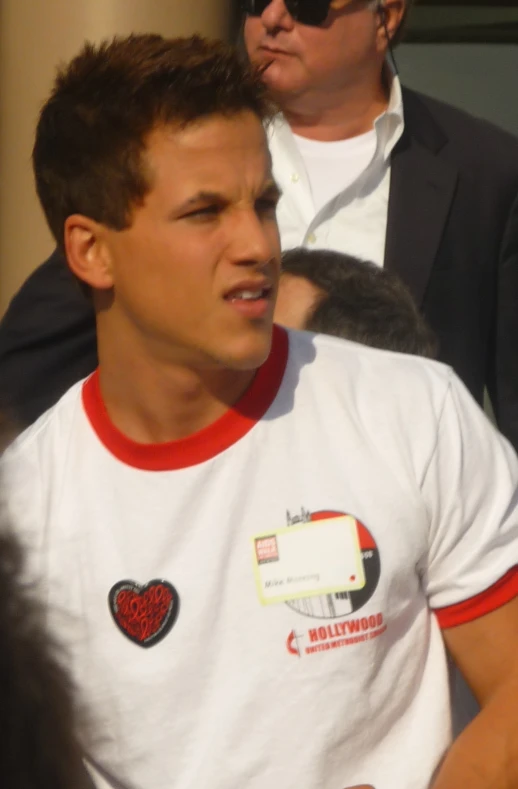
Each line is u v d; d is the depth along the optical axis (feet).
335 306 26.86
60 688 12.94
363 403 21.54
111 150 20.33
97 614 21.03
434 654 21.67
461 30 61.46
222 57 20.67
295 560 20.75
